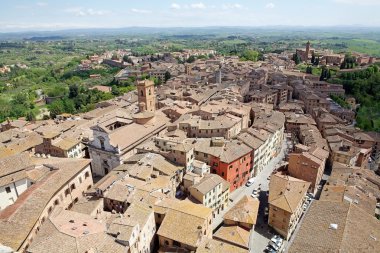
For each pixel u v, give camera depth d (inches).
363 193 3917.3
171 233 3024.1
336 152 5241.1
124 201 3309.5
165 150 4616.1
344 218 2861.7
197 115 6318.9
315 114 7485.2
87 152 5457.7
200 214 3161.9
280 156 5856.3
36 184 3501.5
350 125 7130.9
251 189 4682.6
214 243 2957.7
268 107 7273.6
